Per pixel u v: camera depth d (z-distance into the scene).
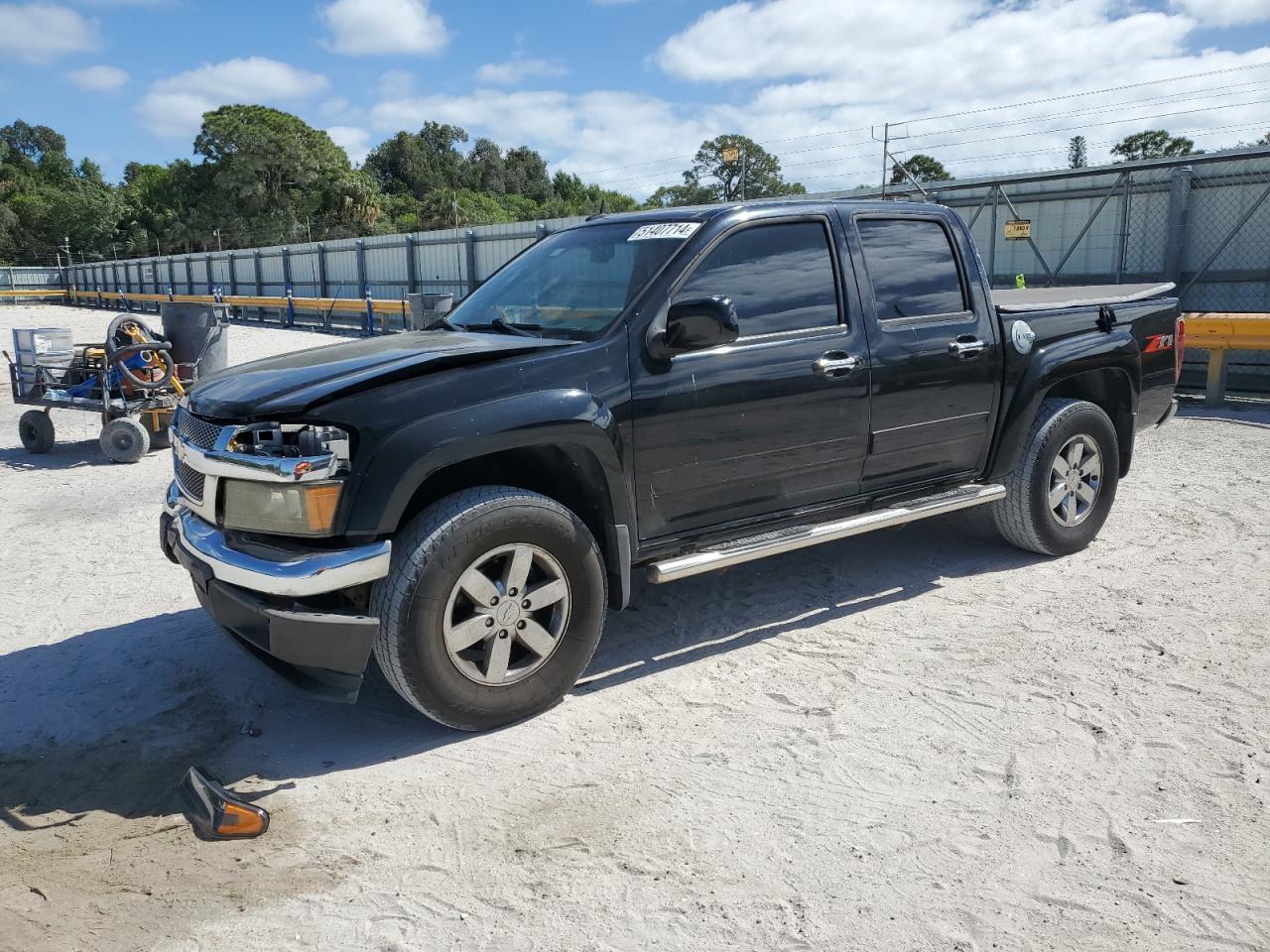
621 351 3.62
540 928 2.47
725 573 5.20
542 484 3.80
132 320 9.38
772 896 2.57
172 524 3.69
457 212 100.69
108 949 2.44
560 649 3.61
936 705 3.63
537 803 3.07
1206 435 8.62
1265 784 3.03
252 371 3.70
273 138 95.94
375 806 3.09
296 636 3.11
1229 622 4.31
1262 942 2.35
